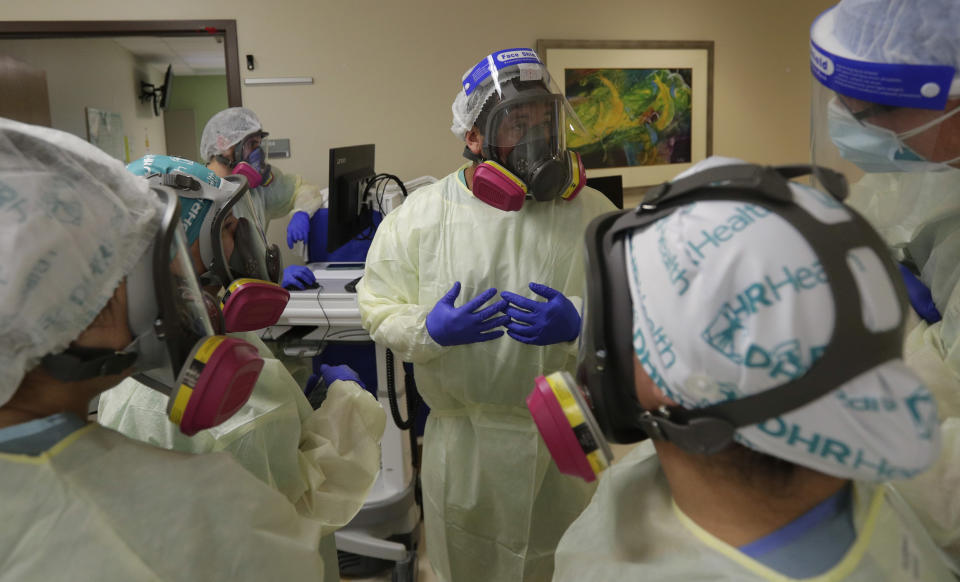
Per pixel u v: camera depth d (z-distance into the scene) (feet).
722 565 1.89
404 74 13.20
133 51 21.43
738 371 1.66
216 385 2.47
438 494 6.00
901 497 2.21
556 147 5.35
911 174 3.81
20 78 14.58
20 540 2.02
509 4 13.53
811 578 1.79
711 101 15.40
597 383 2.11
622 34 14.47
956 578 2.10
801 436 1.64
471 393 5.64
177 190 3.90
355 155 8.92
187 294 2.59
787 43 15.85
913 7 2.87
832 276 1.59
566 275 5.55
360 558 7.57
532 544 5.82
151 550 2.13
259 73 12.78
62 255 2.10
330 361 8.77
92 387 2.37
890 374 1.60
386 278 5.82
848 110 3.25
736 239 1.67
